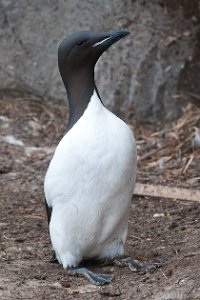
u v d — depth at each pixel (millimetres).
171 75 17188
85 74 9320
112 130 9117
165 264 9719
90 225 9273
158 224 12039
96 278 9344
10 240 11453
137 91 17203
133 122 17094
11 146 16016
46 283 9398
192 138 15812
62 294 9086
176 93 17172
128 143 9141
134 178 9391
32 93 17875
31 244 11242
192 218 12281
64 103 17672
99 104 9297
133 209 12852
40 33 17797
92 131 9070
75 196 9148
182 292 8680
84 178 9070
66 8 17609
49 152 15883
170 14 17156
